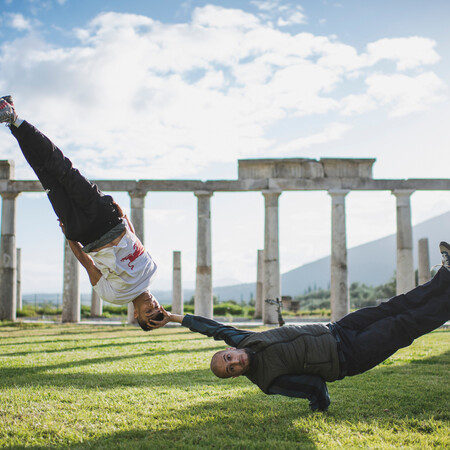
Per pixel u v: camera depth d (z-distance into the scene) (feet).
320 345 18.37
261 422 19.40
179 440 17.19
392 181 90.53
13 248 91.04
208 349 46.93
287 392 18.58
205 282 88.99
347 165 91.04
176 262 111.96
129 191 91.15
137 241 20.07
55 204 19.33
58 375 30.96
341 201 89.97
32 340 56.95
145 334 66.54
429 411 20.75
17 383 28.12
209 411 21.13
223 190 90.99
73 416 20.40
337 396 23.90
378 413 20.51
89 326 82.74
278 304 58.34
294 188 89.97
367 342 18.62
